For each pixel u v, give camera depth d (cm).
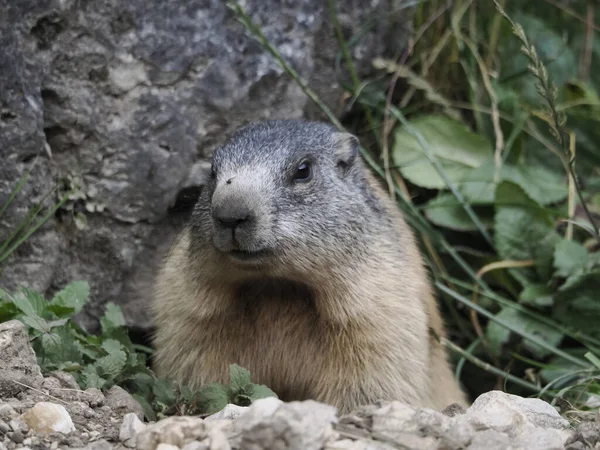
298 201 932
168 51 1143
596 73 1509
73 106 1098
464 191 1311
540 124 1413
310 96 1214
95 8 1089
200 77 1170
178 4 1145
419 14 1365
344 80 1328
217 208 889
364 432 694
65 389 825
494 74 1406
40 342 928
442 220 1302
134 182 1150
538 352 1232
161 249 1196
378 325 959
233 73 1191
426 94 1359
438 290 1317
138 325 1189
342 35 1309
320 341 975
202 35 1164
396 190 1292
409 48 1369
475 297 1291
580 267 1241
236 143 972
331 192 958
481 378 1290
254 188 904
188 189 1190
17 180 1043
